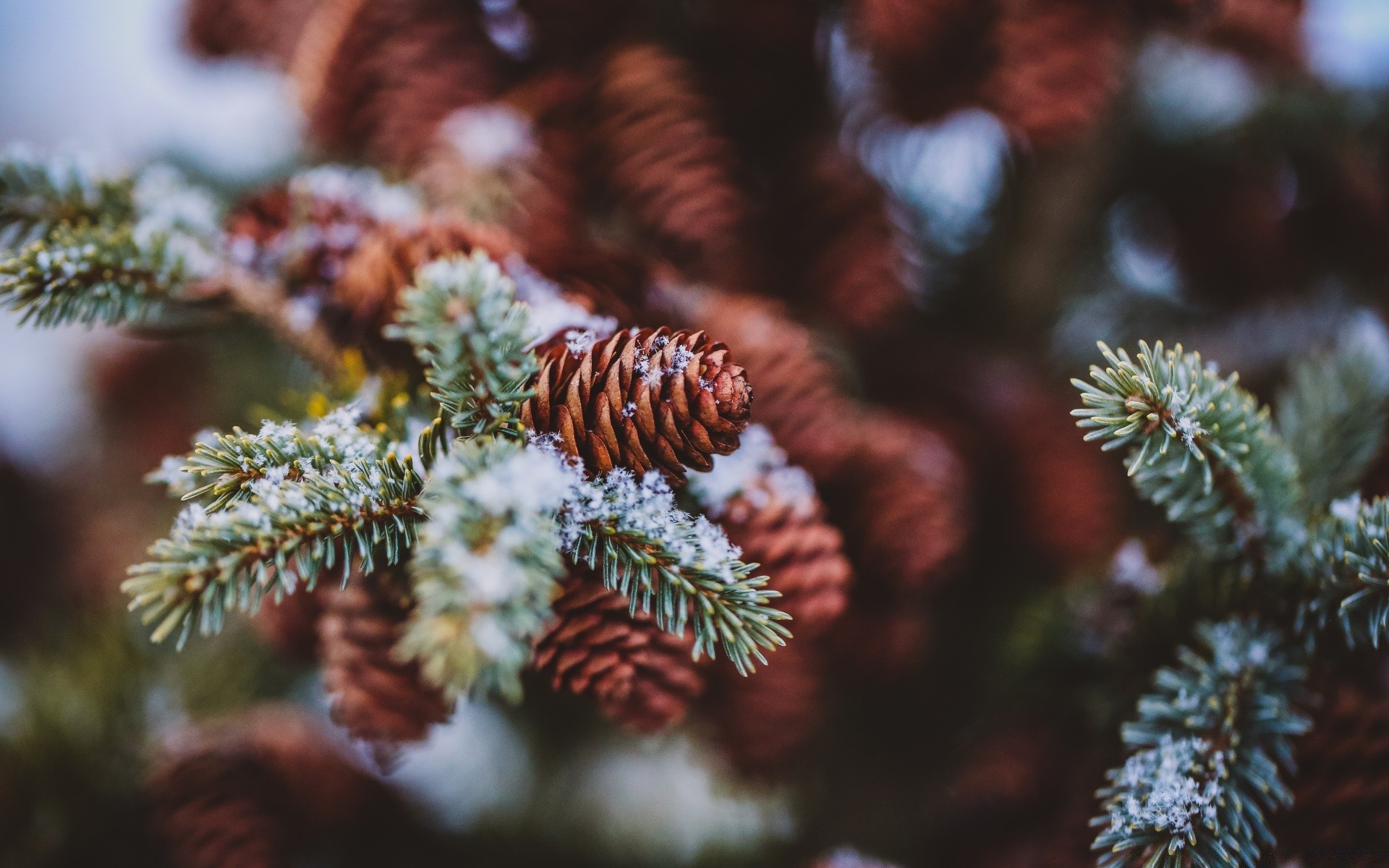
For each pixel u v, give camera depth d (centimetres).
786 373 41
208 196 44
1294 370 49
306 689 58
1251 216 61
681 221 44
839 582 37
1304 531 38
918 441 46
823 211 48
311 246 40
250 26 59
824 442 41
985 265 62
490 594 29
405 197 43
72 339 95
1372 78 60
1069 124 46
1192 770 36
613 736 57
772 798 54
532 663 35
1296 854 37
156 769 47
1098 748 42
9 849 47
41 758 49
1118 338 65
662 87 45
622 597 34
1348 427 42
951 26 45
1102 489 52
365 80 47
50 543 75
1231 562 39
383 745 40
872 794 54
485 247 38
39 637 62
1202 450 36
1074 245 64
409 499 33
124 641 54
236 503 33
